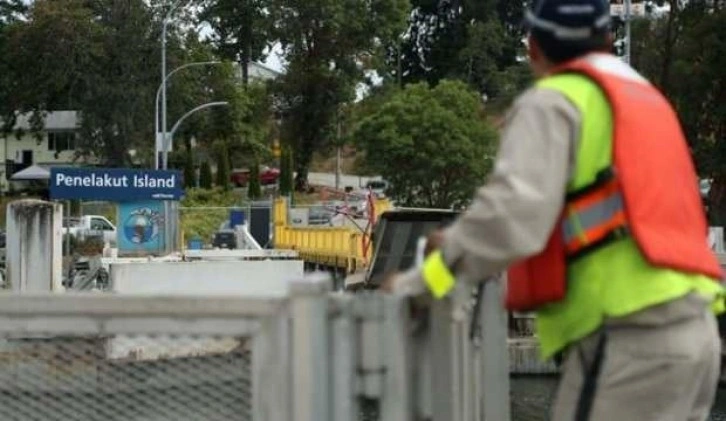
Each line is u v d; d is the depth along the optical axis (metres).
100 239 68.19
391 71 171.38
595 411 5.45
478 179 103.62
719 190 84.06
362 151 110.31
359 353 5.39
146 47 121.62
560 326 5.53
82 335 5.61
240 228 68.62
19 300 5.55
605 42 5.72
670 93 85.25
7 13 142.00
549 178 5.11
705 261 5.49
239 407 5.68
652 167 5.35
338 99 146.75
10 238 32.66
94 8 123.50
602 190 5.32
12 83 127.00
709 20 81.69
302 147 148.38
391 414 5.36
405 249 31.75
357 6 144.88
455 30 189.62
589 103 5.32
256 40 149.00
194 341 5.71
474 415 6.45
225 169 128.62
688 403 5.50
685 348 5.35
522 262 5.55
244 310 5.46
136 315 5.54
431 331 5.73
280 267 31.75
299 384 5.28
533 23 5.75
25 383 5.84
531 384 19.59
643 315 5.31
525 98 5.38
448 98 104.94
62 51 121.62
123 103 121.50
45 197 151.00
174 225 52.66
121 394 5.79
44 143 163.25
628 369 5.36
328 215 90.94
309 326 5.29
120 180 50.72
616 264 5.33
